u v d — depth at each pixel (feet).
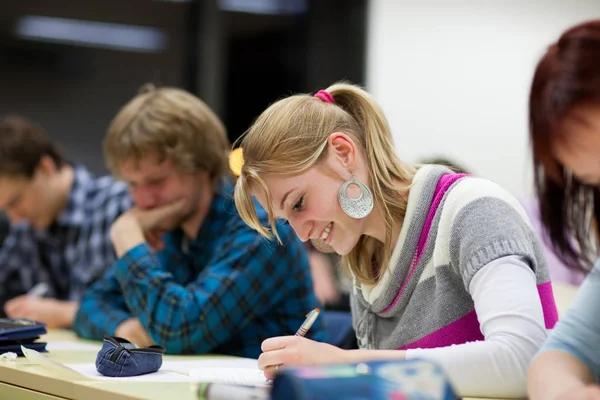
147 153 8.49
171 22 18.86
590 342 4.75
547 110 3.76
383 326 6.59
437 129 18.37
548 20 19.19
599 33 3.73
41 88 17.87
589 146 3.69
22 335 7.34
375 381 3.63
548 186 4.16
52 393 5.76
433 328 6.04
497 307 5.24
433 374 3.71
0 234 14.05
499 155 18.88
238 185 6.10
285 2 19.17
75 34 18.10
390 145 6.26
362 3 18.26
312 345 5.53
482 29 18.66
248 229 8.13
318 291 12.34
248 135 6.11
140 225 8.68
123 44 18.48
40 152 11.99
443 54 18.38
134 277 8.30
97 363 6.09
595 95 3.60
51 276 12.60
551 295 5.90
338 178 5.93
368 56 18.25
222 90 18.98
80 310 9.45
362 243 6.52
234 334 8.31
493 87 18.79
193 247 8.84
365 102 6.23
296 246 8.25
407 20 18.19
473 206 5.75
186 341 7.88
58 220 12.30
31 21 17.79
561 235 4.26
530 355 5.07
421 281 6.12
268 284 8.12
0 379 6.34
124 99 18.48
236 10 19.08
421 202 6.07
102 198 12.19
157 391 5.23
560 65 3.75
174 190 8.65
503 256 5.42
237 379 5.62
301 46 19.04
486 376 5.08
